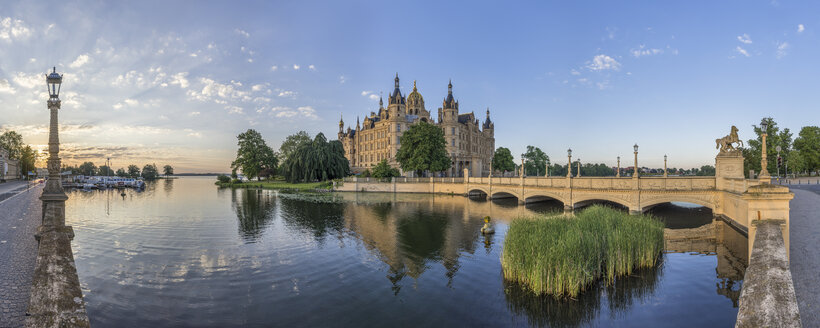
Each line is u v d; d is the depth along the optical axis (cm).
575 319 1128
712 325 1059
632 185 3080
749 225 977
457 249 2062
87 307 1258
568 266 1273
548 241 1395
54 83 1318
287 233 2614
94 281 1530
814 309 873
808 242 1427
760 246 712
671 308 1180
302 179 9031
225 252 2038
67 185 8631
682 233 2283
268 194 6581
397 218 3356
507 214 3581
